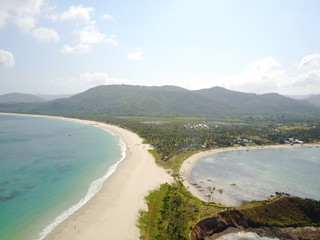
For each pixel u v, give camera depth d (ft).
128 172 400.47
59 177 377.30
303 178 421.59
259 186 376.07
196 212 261.85
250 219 256.93
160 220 243.60
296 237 237.25
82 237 213.87
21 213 258.37
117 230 225.56
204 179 397.39
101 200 291.38
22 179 366.63
